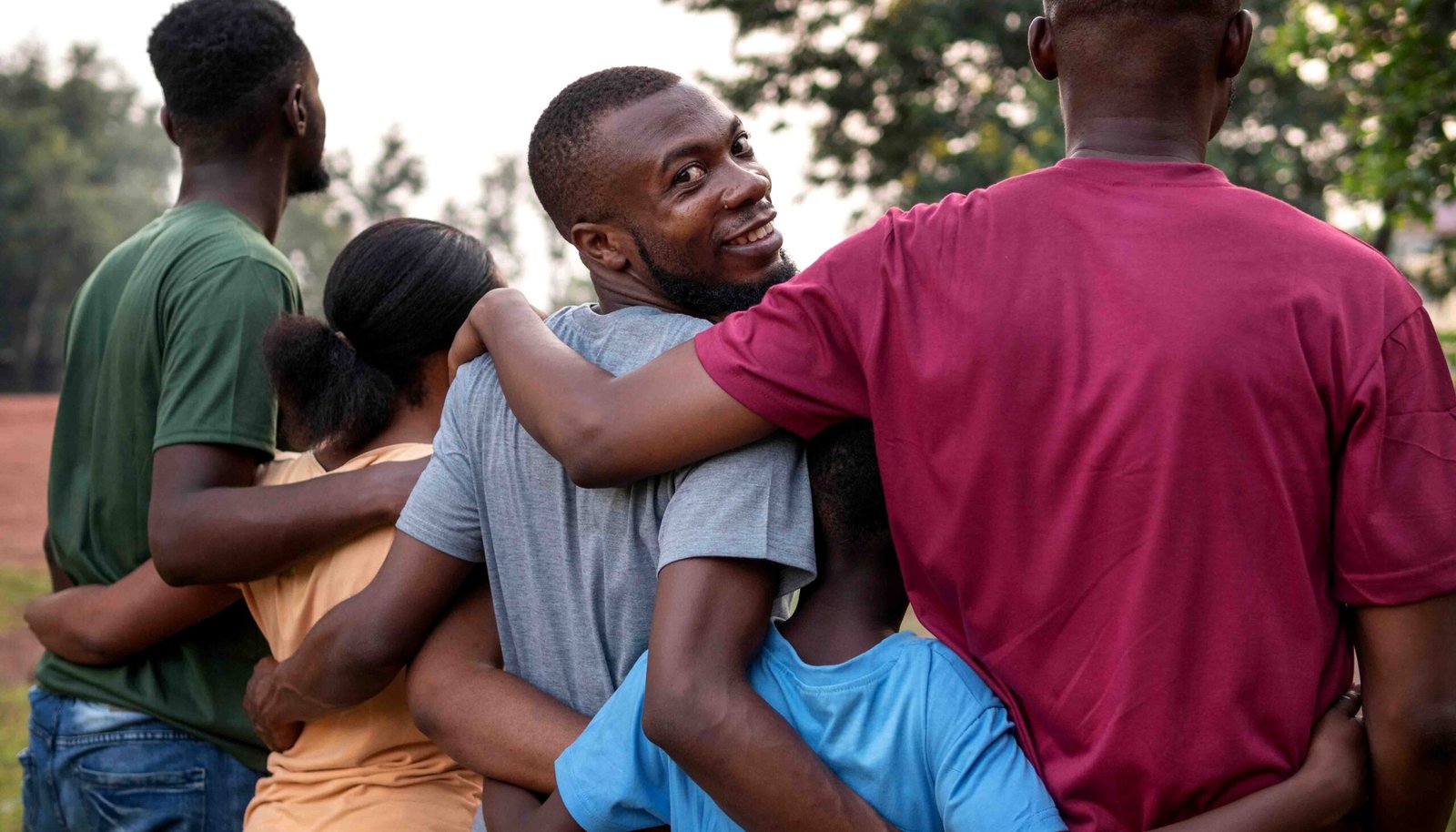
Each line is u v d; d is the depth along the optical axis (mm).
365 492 2248
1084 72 1701
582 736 1771
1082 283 1577
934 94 14398
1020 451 1570
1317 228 1592
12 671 8359
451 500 1979
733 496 1699
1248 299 1526
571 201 1930
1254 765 1511
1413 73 4418
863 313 1654
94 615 2611
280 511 2281
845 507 1729
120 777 2631
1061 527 1557
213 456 2488
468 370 2014
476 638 2018
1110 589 1533
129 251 2854
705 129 1873
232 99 2820
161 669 2652
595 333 1931
